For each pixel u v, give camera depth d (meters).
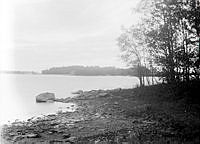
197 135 16.69
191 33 30.62
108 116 30.02
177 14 31.39
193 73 31.23
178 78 34.97
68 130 23.17
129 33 52.00
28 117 34.25
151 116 26.05
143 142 15.83
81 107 43.16
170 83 36.12
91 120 28.12
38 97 57.94
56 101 57.53
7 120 31.83
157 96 38.03
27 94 76.56
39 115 35.91
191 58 30.00
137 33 49.19
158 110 28.61
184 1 30.78
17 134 22.41
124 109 33.69
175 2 31.48
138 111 30.02
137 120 25.02
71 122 27.55
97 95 58.00
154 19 37.84
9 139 20.69
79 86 114.56
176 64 32.00
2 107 46.41
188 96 31.53
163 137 16.84
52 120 30.12
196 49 30.05
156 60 35.78
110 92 58.16
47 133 22.44
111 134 19.59
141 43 48.66
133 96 44.97
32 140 19.86
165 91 37.97
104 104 42.50
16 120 31.56
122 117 28.41
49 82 164.62
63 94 74.00
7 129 25.06
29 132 23.02
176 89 34.59
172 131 18.27
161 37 34.53
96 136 19.44
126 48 52.44
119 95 50.62
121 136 18.39
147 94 42.06
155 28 37.53
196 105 27.84
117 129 21.70
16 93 79.88
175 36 33.56
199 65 29.66
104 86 108.50
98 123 25.88
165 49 34.81
